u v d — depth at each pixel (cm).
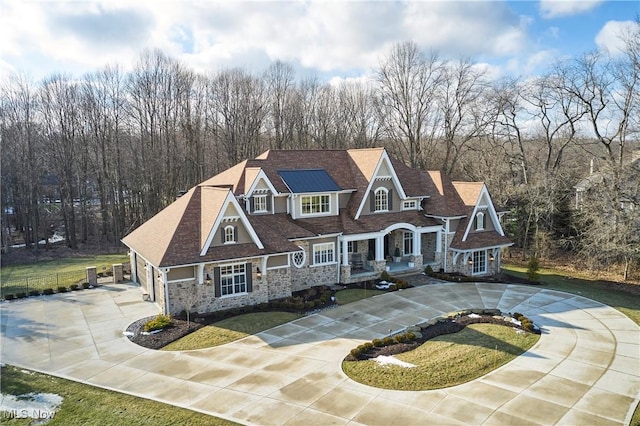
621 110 3906
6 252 4878
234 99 6106
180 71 5725
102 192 5662
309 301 2673
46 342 2150
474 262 3491
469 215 3484
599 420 1427
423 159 5950
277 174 3231
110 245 5397
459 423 1409
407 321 2381
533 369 1797
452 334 2169
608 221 3434
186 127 5753
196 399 1578
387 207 3453
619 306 2661
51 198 6475
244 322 2356
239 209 2569
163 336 2184
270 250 2666
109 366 1873
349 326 2308
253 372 1786
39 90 5400
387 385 1658
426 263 3575
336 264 3142
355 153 3612
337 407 1511
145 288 2989
